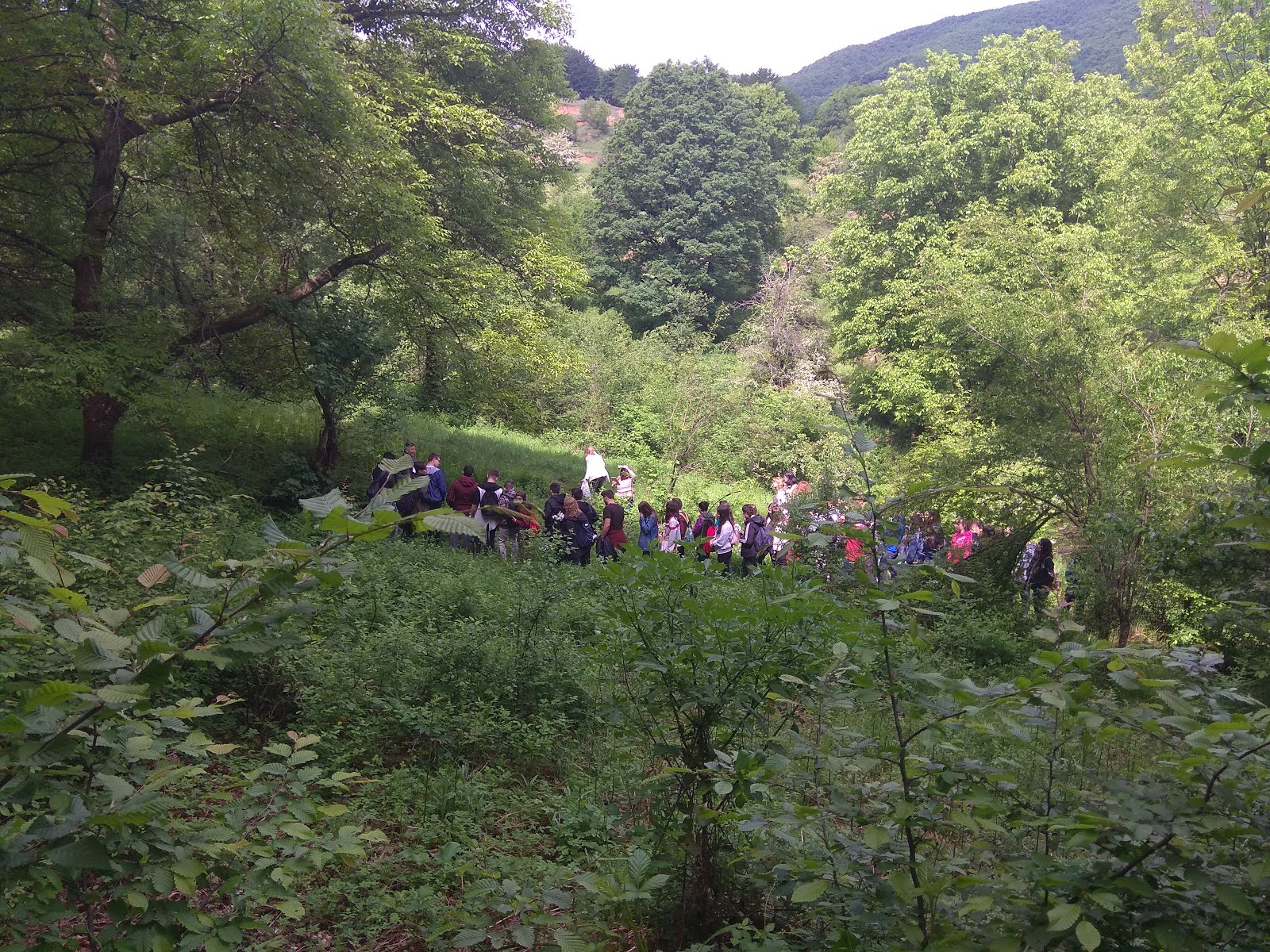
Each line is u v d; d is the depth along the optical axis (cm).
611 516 1480
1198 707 264
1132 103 3519
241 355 1695
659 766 443
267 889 236
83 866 187
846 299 3731
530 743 623
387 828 500
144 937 206
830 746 323
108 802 204
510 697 686
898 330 3409
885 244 3581
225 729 567
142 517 783
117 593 523
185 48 1284
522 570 1039
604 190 5416
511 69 2272
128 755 209
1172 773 236
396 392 1853
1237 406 238
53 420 1603
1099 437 1332
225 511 902
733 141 5306
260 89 1370
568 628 832
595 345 3406
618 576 396
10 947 222
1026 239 1770
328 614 702
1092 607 1236
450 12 2112
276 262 1708
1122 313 1463
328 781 274
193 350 1521
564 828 498
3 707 239
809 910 320
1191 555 752
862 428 299
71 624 189
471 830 490
